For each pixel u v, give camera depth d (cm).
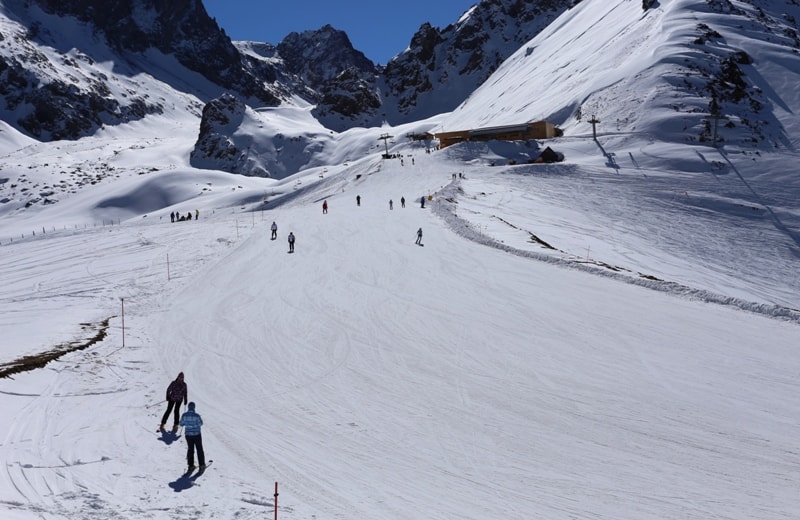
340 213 6209
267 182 16875
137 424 1702
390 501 1307
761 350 2306
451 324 2617
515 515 1260
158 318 2994
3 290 4000
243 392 1966
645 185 7406
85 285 3928
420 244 4397
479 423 1706
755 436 1630
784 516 1266
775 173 7906
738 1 14812
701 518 1255
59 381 2017
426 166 9631
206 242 5272
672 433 1642
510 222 5284
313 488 1357
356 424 1708
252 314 2936
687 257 4959
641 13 15675
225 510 1237
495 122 15025
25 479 1320
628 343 2362
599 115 10994
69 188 16862
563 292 3091
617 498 1327
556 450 1550
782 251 5509
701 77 11012
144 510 1214
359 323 2688
